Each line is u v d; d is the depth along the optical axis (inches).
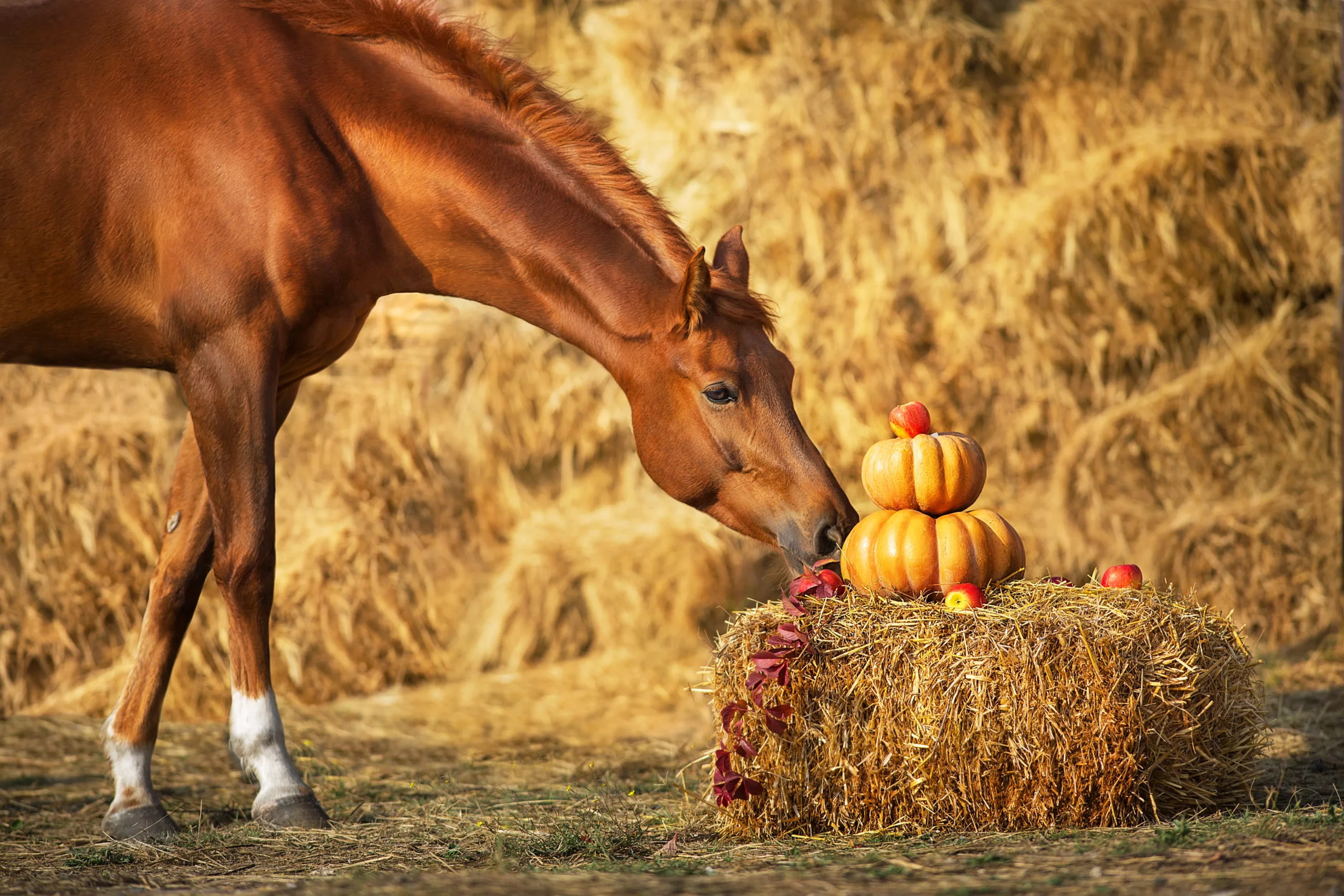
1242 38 432.1
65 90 209.0
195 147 209.9
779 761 185.2
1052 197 414.3
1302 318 425.7
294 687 366.9
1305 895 124.3
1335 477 406.6
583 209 224.1
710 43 441.4
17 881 172.4
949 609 185.0
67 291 215.3
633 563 409.7
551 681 386.0
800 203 424.8
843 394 415.5
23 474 350.0
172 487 230.5
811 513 213.5
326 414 399.2
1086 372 427.5
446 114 223.9
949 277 423.8
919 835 178.7
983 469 203.5
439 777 276.7
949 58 434.6
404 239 227.0
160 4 217.6
